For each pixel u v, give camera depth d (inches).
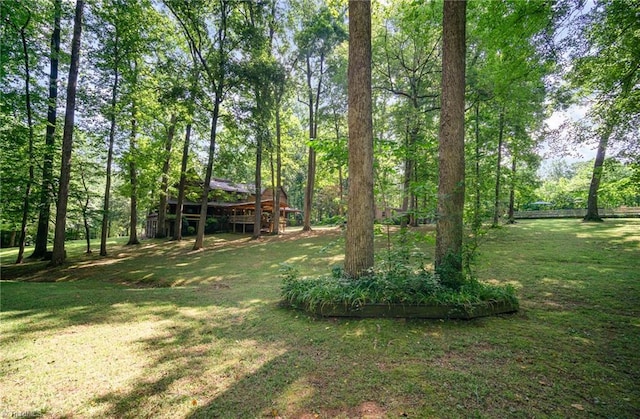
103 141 529.3
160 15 530.3
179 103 531.2
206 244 636.7
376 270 179.5
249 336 140.4
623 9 197.3
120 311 186.5
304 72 770.8
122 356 121.0
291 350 123.6
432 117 539.2
